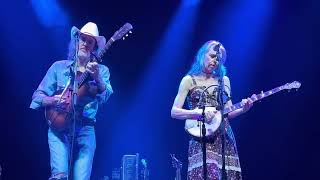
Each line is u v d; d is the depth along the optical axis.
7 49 10.55
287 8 10.17
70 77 5.81
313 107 10.12
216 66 5.78
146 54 10.89
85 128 5.80
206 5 10.52
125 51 10.95
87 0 10.56
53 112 5.71
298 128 10.26
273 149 10.41
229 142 5.56
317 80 10.06
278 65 10.25
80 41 5.89
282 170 10.34
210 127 5.51
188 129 5.65
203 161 5.38
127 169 8.20
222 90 5.50
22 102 10.66
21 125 10.71
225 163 5.47
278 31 10.25
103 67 6.06
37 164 10.76
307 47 10.10
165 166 10.78
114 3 10.64
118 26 10.78
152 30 10.81
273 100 10.41
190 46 10.67
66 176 5.60
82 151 5.76
